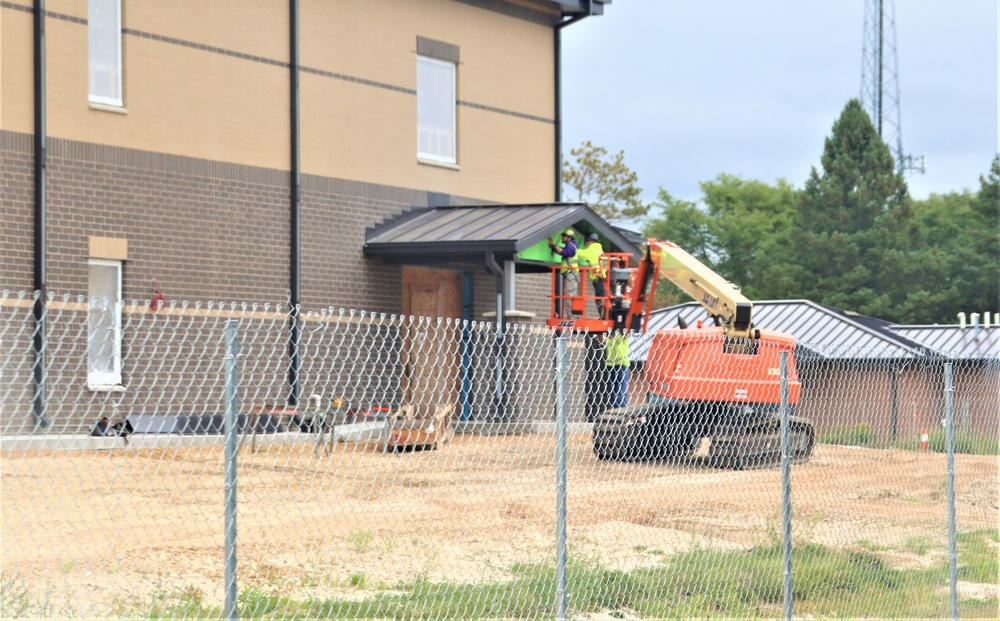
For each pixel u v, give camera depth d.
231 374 13.16
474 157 52.47
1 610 15.62
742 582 21.33
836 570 22.78
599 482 28.62
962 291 127.56
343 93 46.72
